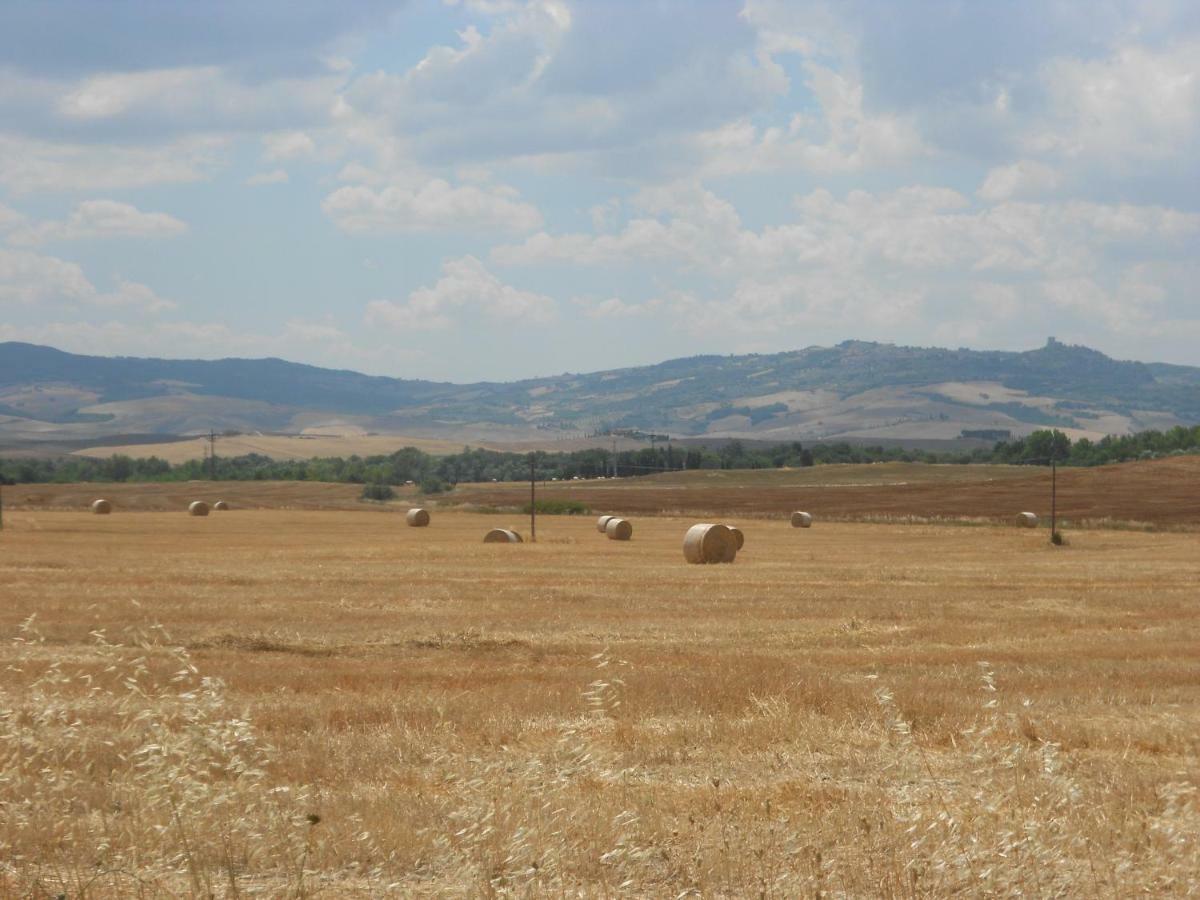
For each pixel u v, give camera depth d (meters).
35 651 22.88
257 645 25.05
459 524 93.88
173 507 119.00
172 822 9.19
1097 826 9.71
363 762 12.71
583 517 107.44
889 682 19.19
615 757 12.99
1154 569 49.34
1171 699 18.25
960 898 8.12
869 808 10.66
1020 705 17.19
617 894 8.34
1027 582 42.66
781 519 103.31
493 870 8.61
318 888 8.44
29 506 114.12
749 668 21.22
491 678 19.69
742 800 11.14
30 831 9.41
